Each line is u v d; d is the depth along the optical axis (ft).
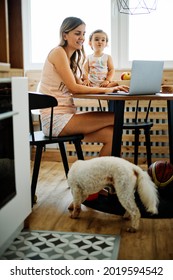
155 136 12.50
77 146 8.73
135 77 7.54
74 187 7.52
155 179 8.33
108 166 7.06
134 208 6.97
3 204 5.82
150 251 6.26
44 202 8.79
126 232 7.02
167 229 7.14
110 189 8.16
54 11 13.16
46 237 6.81
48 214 7.99
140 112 12.48
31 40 13.37
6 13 6.69
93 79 10.59
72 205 8.20
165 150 12.54
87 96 7.76
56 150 13.14
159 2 12.71
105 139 8.65
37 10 13.23
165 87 9.16
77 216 7.71
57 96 8.84
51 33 13.29
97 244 6.51
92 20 13.01
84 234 6.93
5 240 5.93
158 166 8.43
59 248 6.38
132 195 6.98
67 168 9.58
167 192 8.55
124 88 8.42
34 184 8.54
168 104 8.95
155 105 12.39
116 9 12.72
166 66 12.74
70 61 9.22
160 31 12.86
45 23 13.26
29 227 7.25
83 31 8.93
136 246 6.44
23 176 6.74
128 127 9.75
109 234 6.93
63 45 8.97
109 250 6.28
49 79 8.88
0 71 6.33
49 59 8.85
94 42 10.73
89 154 13.00
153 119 12.53
